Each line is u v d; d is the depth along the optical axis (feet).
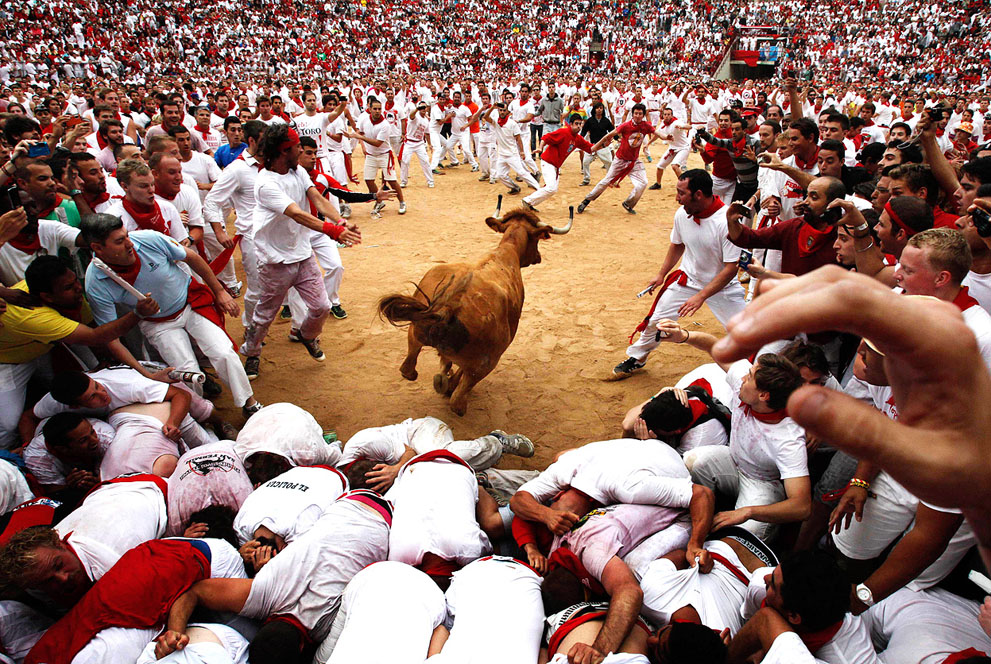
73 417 14.73
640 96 79.00
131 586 10.74
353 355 24.50
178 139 29.35
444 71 147.54
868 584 11.50
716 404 16.53
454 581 11.96
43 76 91.40
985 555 2.89
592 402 21.42
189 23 132.67
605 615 11.07
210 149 40.01
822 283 2.26
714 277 20.25
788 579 9.86
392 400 21.58
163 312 17.85
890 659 10.67
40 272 15.55
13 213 14.64
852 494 12.32
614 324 27.02
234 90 81.97
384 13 160.86
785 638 9.75
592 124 51.93
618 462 13.50
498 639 10.61
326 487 14.29
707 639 9.57
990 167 15.11
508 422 20.29
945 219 16.48
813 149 23.72
